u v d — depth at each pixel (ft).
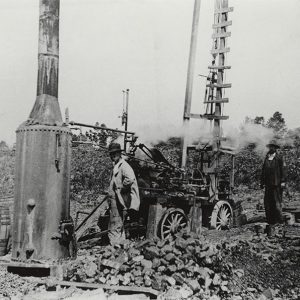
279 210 29.55
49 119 20.44
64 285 18.12
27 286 18.25
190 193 29.68
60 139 20.42
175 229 26.58
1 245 22.84
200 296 17.25
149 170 28.12
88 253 23.26
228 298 17.44
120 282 18.07
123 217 24.07
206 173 32.94
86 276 18.61
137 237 27.78
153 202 26.89
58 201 20.30
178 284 17.95
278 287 18.60
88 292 17.40
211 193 32.19
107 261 18.95
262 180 30.22
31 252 19.88
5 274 19.58
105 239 25.99
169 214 26.68
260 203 43.24
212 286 18.11
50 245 20.03
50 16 21.03
